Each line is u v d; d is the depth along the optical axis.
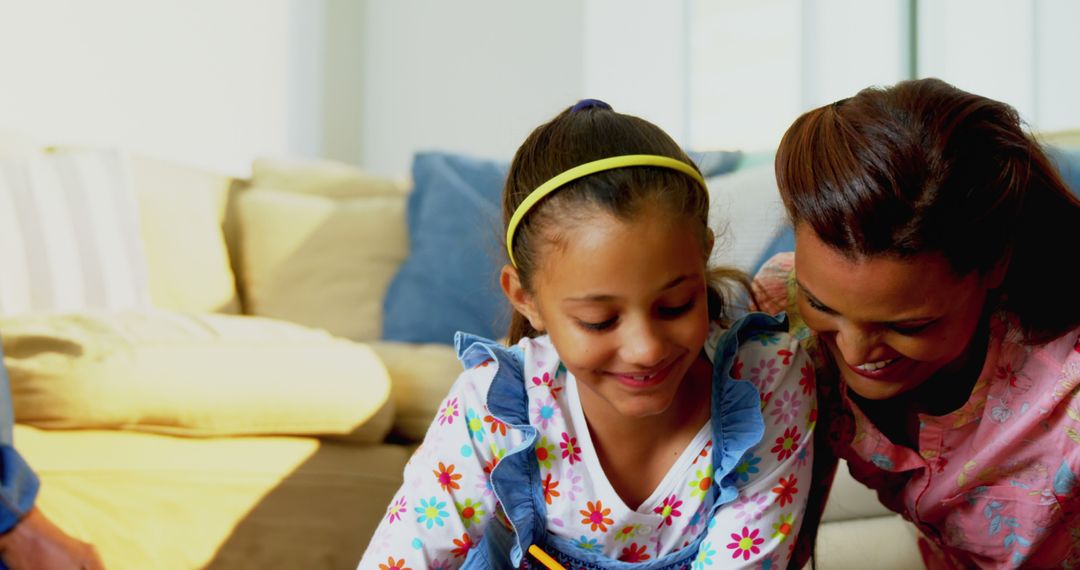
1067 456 0.92
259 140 2.78
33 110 2.14
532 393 0.93
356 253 2.22
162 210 2.10
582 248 0.78
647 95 2.60
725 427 0.90
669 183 0.81
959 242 0.76
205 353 1.53
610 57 2.61
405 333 2.07
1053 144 1.41
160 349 1.50
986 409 0.94
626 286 0.77
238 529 1.44
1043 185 0.87
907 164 0.75
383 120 3.11
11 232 1.82
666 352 0.78
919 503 1.03
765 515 0.90
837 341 0.83
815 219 0.78
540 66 2.75
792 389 0.92
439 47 2.98
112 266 1.91
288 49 2.87
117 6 2.35
